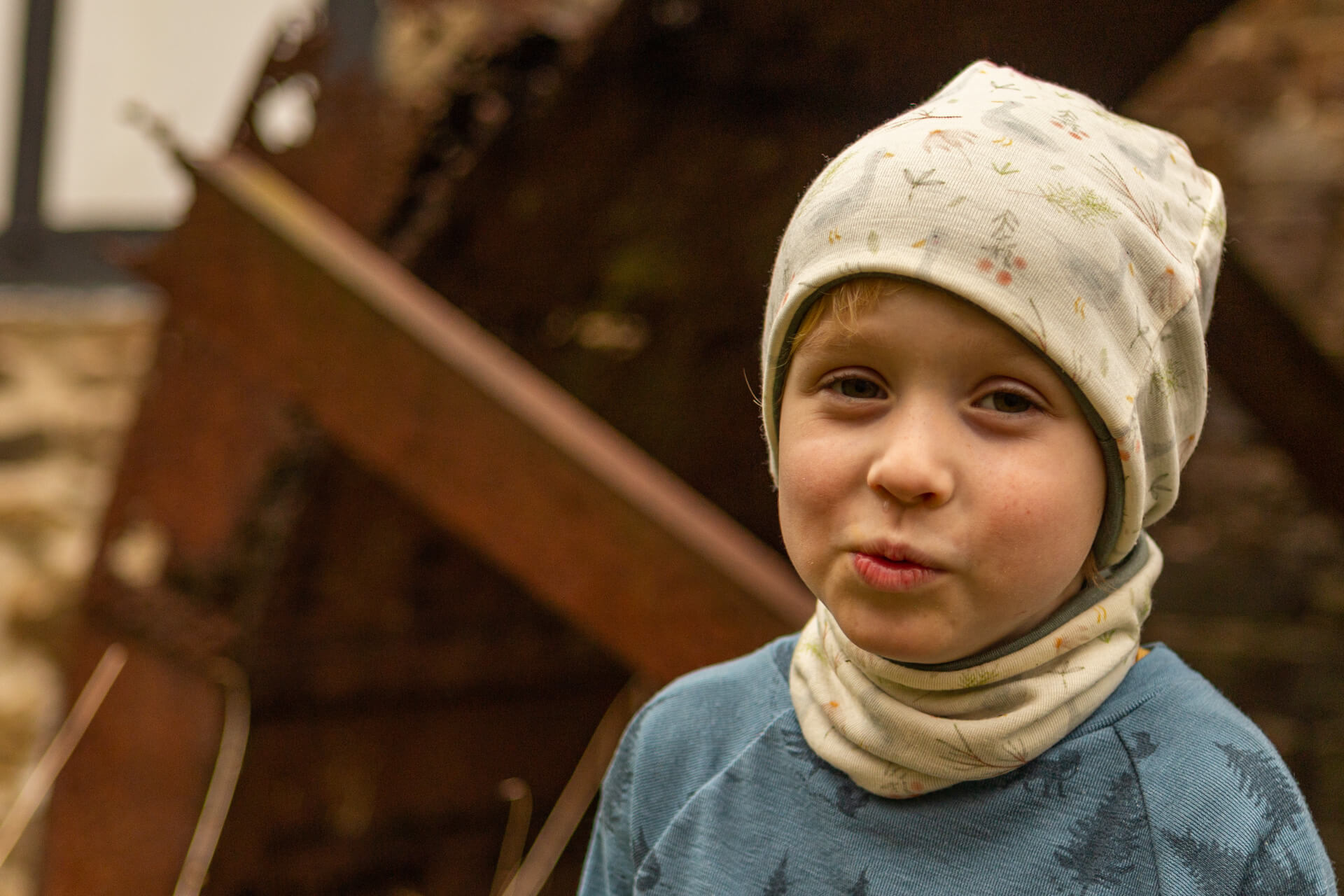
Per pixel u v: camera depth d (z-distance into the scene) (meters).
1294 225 2.86
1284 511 2.83
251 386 1.61
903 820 0.60
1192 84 2.98
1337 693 2.72
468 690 2.00
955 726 0.58
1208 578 2.86
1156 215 0.59
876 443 0.55
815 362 0.58
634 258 1.79
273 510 1.67
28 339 3.26
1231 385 2.15
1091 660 0.59
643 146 1.68
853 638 0.57
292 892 1.94
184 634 1.72
